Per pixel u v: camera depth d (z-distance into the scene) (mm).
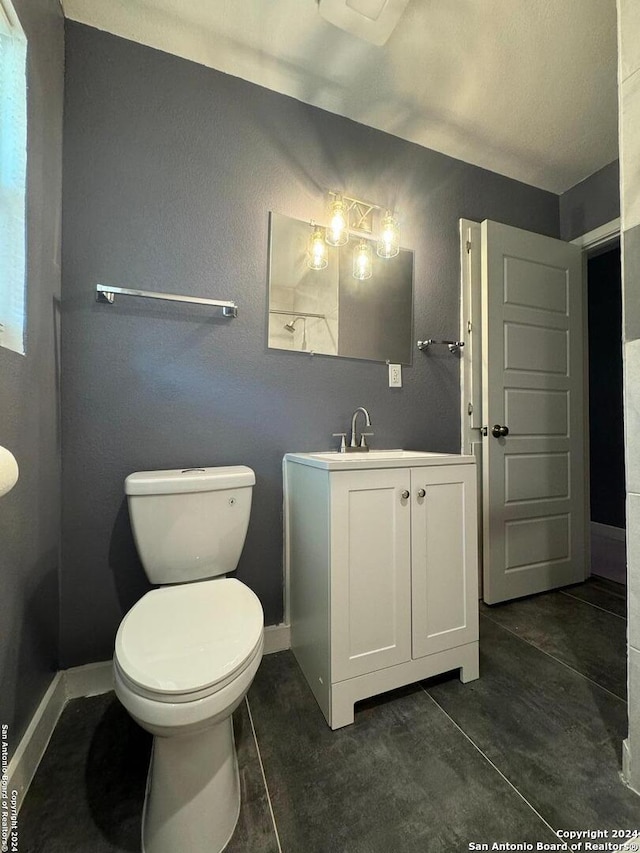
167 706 711
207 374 1454
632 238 936
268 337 1549
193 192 1435
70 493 1276
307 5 1229
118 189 1339
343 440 1610
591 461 3170
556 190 2238
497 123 1747
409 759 1011
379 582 1189
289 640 1547
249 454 1520
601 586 2150
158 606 996
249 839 820
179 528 1201
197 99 1442
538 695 1255
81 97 1299
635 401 927
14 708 917
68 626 1266
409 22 1295
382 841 815
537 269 2074
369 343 1749
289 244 1583
